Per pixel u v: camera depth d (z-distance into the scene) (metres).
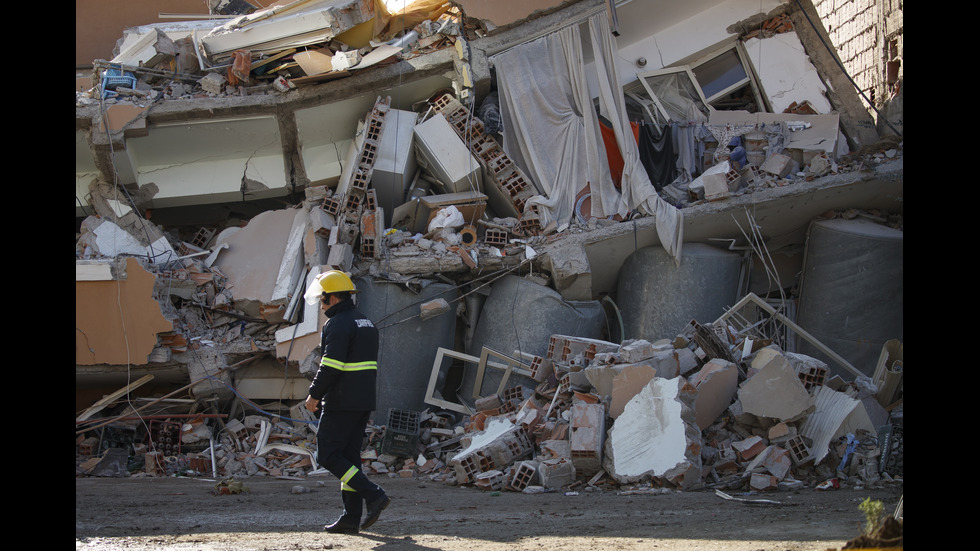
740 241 15.10
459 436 11.80
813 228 14.67
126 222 13.48
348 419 5.29
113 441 11.91
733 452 8.61
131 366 11.89
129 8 16.84
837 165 14.67
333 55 14.20
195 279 12.88
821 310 14.29
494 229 14.15
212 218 15.17
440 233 13.83
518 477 8.39
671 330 14.20
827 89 15.78
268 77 14.20
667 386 8.48
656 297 14.29
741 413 8.93
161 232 13.51
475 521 5.82
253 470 11.12
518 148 14.70
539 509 6.63
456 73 14.45
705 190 14.27
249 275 13.14
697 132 15.18
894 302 13.87
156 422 12.09
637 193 14.19
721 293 14.45
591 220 14.22
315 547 4.47
